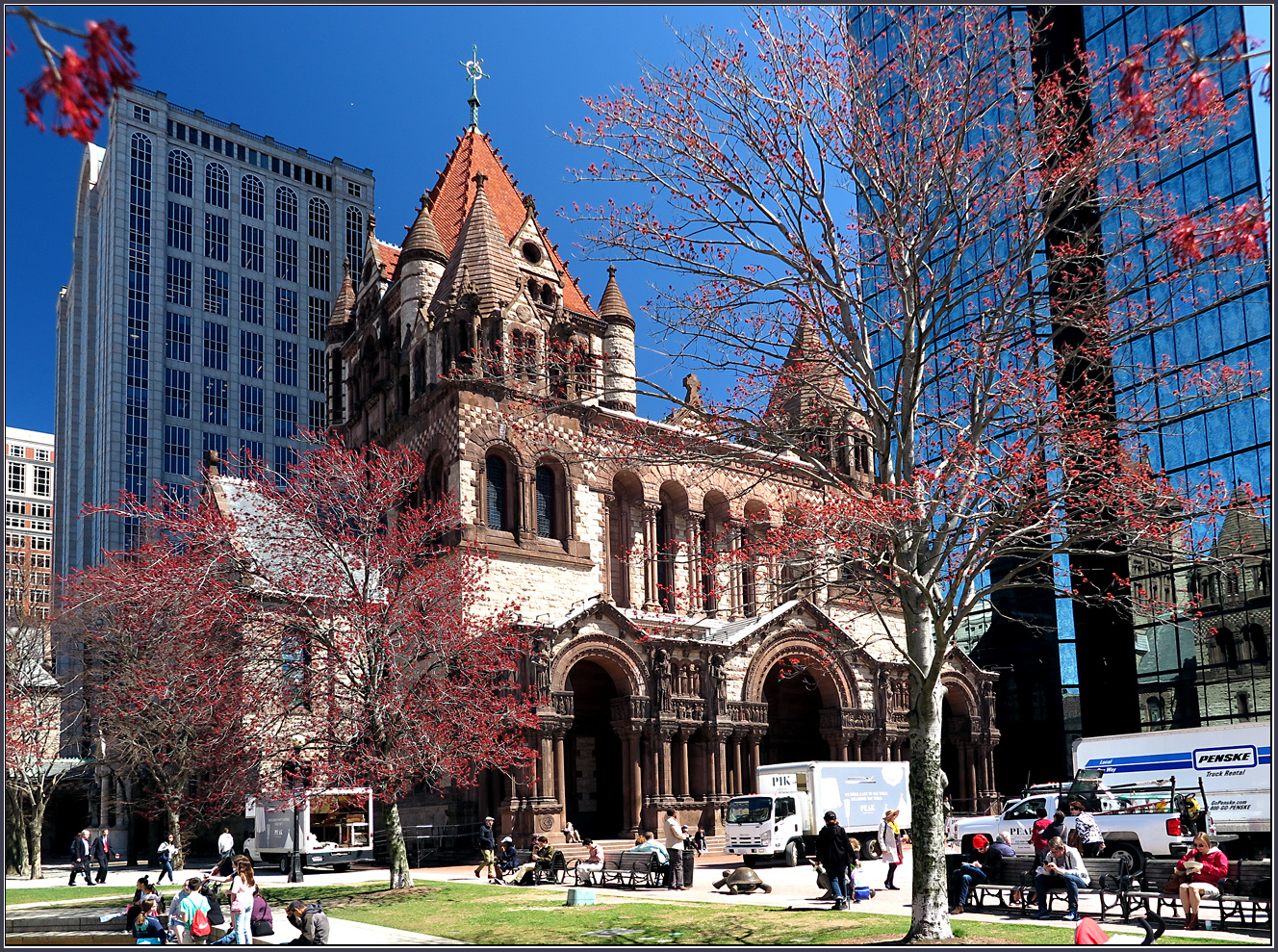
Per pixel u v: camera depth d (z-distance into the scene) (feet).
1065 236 106.32
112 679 169.37
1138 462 87.35
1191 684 207.10
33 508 613.52
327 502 133.49
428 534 139.03
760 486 205.98
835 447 196.34
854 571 81.15
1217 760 111.96
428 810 164.25
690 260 83.46
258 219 524.93
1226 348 197.67
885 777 157.79
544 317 193.57
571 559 180.34
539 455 180.65
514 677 156.97
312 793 117.80
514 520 176.24
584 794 182.60
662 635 178.81
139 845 215.92
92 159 535.19
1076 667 233.14
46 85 24.75
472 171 219.20
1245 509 85.76
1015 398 81.41
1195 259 63.67
